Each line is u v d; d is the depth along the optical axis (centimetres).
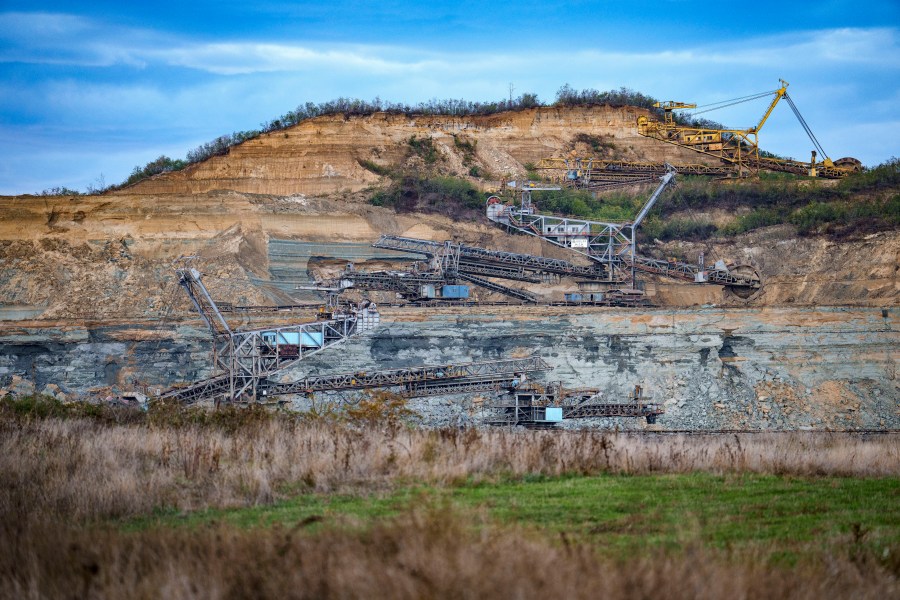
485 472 3559
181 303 13825
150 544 2333
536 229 14975
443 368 9462
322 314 10912
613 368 12131
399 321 11906
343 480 3353
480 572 1967
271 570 2083
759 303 15000
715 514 2828
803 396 12094
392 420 5503
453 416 9306
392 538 2206
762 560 2195
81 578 2134
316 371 11106
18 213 14875
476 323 12175
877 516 2845
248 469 3428
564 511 2842
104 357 11944
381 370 10362
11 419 4897
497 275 13850
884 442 5712
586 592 1920
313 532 2469
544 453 3834
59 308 13738
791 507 2952
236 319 12256
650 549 2311
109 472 3388
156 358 11950
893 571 2250
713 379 12038
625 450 3938
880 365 12512
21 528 2547
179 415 5356
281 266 14838
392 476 3419
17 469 3450
